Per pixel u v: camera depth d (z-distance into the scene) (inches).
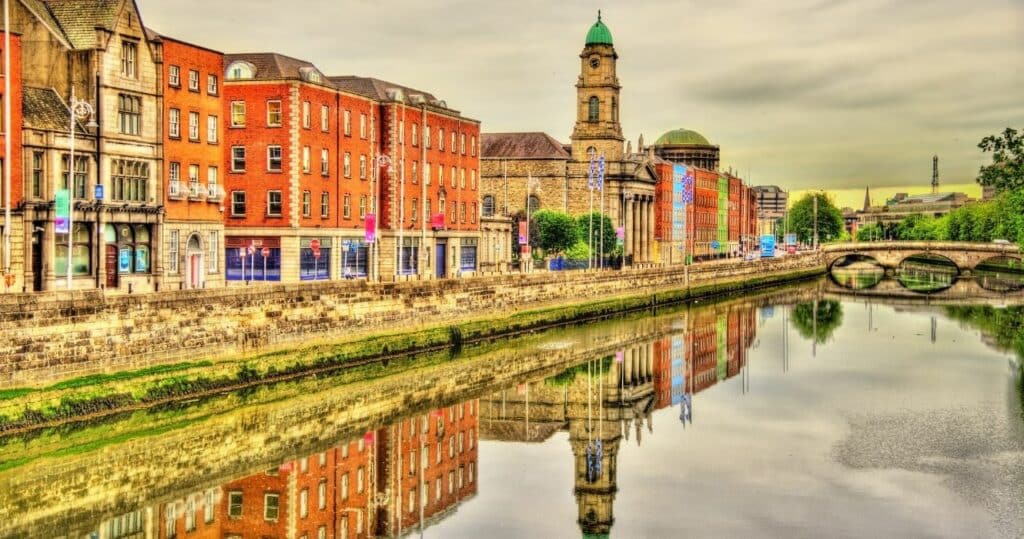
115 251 2819.9
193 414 2241.6
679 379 2997.0
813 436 2180.1
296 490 1798.7
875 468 1918.1
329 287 2822.3
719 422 2347.4
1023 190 3742.6
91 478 1792.6
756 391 2726.4
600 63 6791.3
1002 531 1571.1
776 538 1557.6
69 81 2763.3
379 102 4153.5
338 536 1588.3
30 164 2546.8
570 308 4343.0
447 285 3427.7
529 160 6752.0
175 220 3024.1
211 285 3198.8
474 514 1721.2
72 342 2085.4
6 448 1909.4
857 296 6013.8
